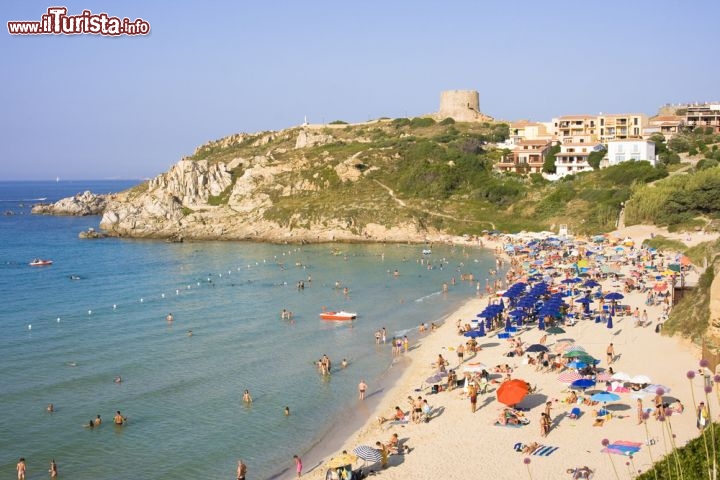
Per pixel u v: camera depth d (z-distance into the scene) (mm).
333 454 45094
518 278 106438
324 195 191625
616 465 38469
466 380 56031
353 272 125000
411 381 59719
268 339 76875
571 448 41406
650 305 79562
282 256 148000
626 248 119562
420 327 78562
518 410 48375
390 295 102188
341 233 172375
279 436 48938
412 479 39531
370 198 184500
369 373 63344
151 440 48312
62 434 49312
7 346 73875
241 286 113000
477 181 184625
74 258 150000
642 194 139500
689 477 28797
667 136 195500
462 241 159500
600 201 151875
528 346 65562
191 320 87312
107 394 57969
